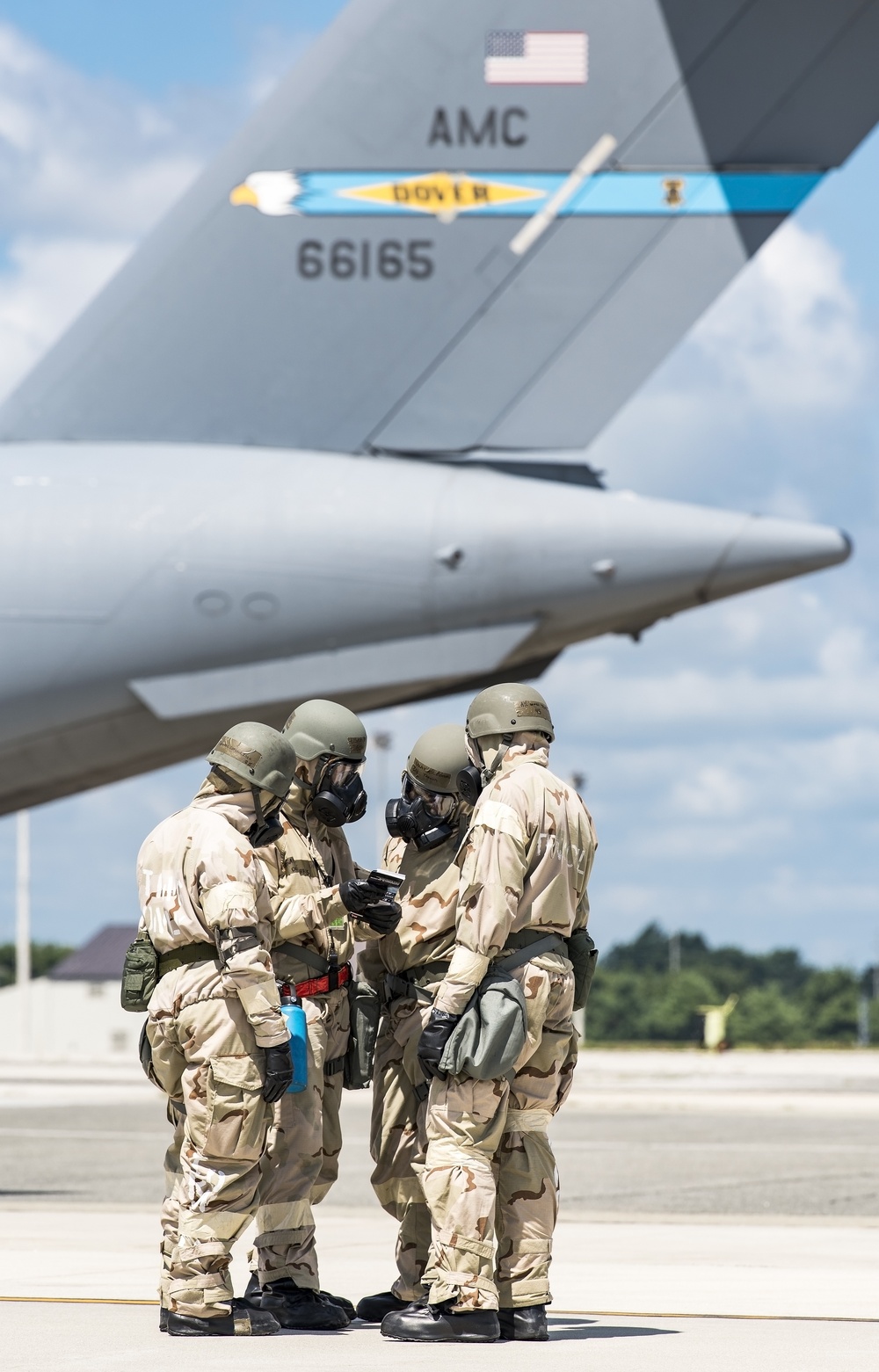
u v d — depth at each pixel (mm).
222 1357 10711
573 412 25234
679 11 24953
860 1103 50438
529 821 11898
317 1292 12773
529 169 25062
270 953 12648
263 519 24719
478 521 24859
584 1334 11977
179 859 12070
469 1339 11516
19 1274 15203
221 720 25031
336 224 25062
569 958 12391
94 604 24516
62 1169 29922
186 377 25250
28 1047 107812
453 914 12781
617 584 25016
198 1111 11898
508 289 25125
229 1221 11875
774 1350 11062
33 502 24734
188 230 25203
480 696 12492
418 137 25031
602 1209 23766
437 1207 11742
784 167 25047
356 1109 48625
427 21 25000
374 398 25219
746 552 25094
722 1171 29891
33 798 26328
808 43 25016
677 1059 96125
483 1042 11531
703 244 25109
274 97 25172
